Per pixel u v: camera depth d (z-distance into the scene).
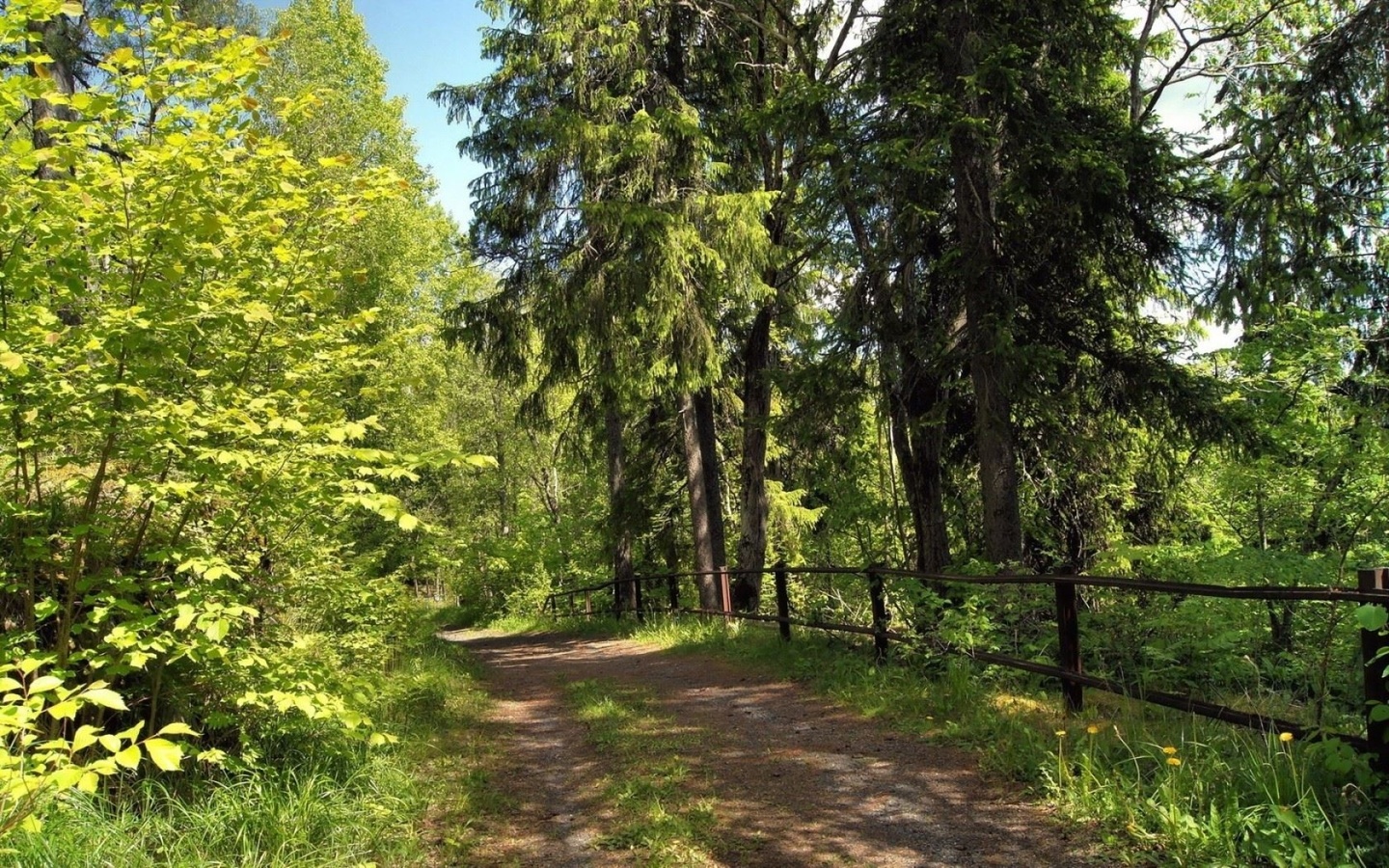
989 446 9.85
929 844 4.15
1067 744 5.04
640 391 14.48
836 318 11.47
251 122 4.54
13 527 4.40
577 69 14.36
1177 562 8.21
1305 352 8.84
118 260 4.40
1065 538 12.91
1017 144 9.36
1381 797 3.53
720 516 17.55
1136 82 14.45
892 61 9.92
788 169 14.71
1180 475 11.35
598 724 7.11
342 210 5.05
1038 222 10.09
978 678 6.79
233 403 4.57
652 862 4.14
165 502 4.73
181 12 13.12
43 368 4.00
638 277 13.43
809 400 11.86
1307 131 10.23
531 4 14.20
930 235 11.07
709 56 15.96
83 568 4.84
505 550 35.12
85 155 4.12
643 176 13.59
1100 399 11.03
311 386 5.47
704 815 4.71
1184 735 4.74
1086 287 10.55
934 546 11.67
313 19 20.33
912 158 9.27
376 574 12.80
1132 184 9.38
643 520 20.77
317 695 4.46
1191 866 3.54
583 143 13.69
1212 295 10.34
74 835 3.53
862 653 8.60
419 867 4.18
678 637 13.44
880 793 4.89
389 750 5.80
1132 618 6.22
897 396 11.30
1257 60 14.84
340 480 4.52
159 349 4.22
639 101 14.95
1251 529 10.45
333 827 4.34
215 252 4.50
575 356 15.80
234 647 4.61
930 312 11.19
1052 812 4.32
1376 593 3.56
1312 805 3.66
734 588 16.69
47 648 4.80
